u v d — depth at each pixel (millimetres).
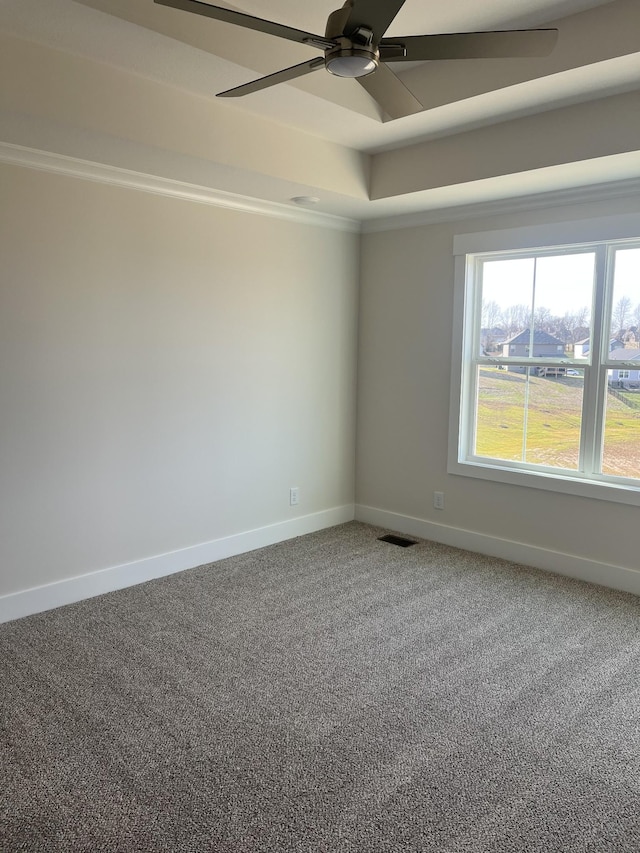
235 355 3947
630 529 3480
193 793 1913
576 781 1986
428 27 2562
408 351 4457
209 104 2920
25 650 2777
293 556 4070
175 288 3576
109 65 2553
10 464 3010
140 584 3568
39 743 2143
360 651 2816
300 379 4387
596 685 2549
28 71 2350
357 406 4852
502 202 3793
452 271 4148
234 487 4047
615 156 2869
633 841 1744
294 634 2971
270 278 4090
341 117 3127
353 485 4898
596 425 3645
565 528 3752
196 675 2594
